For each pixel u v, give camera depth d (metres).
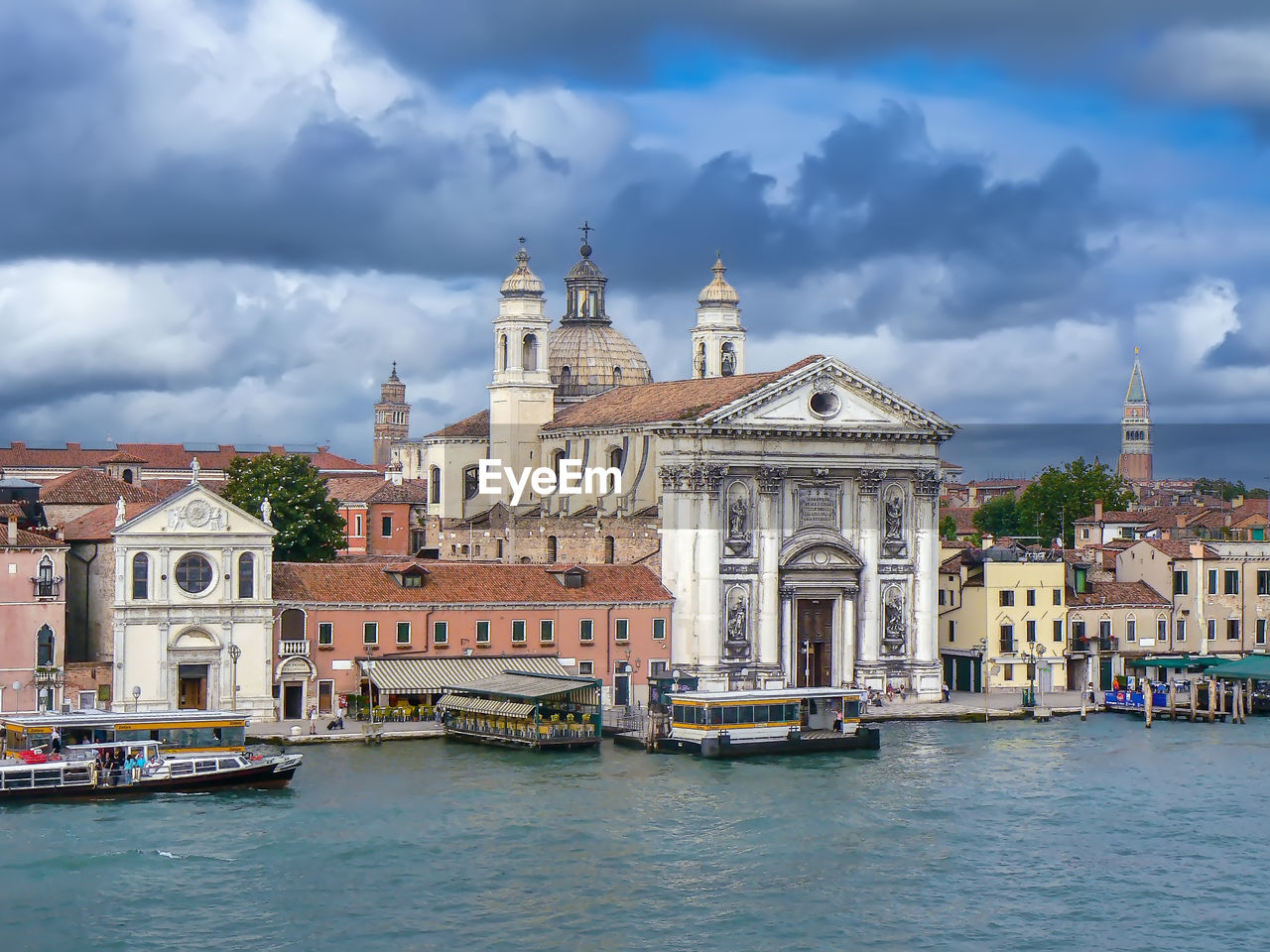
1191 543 151.25
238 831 89.75
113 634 115.00
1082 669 146.62
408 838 88.94
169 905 78.19
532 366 163.12
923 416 139.75
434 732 117.25
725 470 133.50
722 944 74.38
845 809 96.56
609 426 149.00
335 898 79.31
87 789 96.00
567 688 114.25
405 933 75.12
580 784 102.19
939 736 122.44
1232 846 89.75
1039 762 111.56
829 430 136.00
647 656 131.62
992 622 143.75
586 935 75.12
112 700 114.12
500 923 76.44
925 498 140.62
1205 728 127.12
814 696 114.94
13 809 94.00
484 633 125.69
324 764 107.12
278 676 118.69
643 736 115.38
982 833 91.88
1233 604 151.62
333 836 89.06
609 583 131.25
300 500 149.75
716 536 133.25
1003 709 132.88
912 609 140.12
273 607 118.31
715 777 105.00
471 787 100.62
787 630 136.00
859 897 80.62
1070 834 91.81
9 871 82.62
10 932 74.69
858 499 138.62
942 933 76.06
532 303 162.62
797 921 77.25
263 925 75.81
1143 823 94.31
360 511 181.75
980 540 186.00
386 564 125.75
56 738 99.12
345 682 121.06
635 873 83.75
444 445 166.25
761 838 90.25
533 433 162.00
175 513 115.12
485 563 135.12
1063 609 145.75
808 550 136.25
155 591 114.81
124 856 85.12
